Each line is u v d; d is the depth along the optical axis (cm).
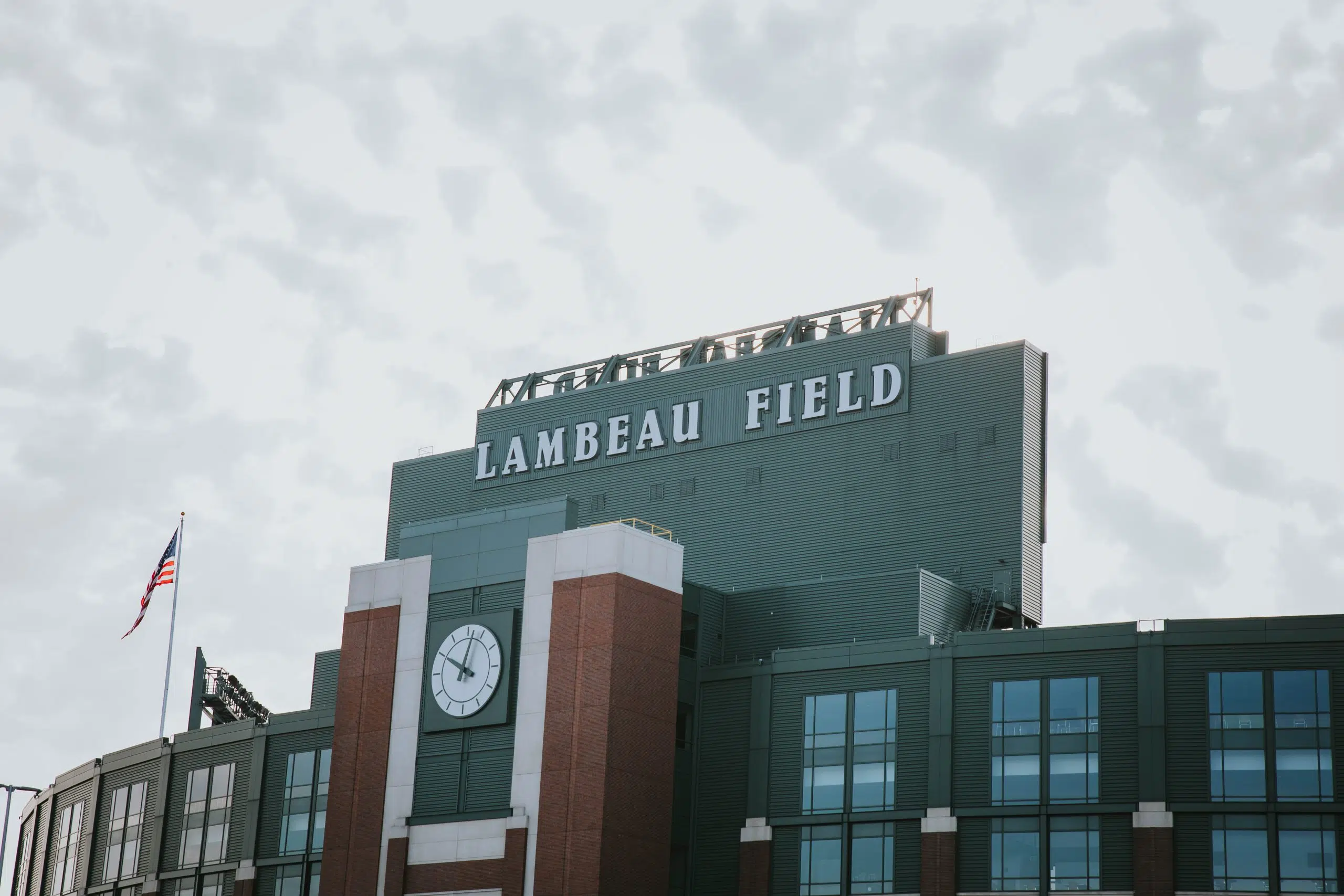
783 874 8919
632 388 11969
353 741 9650
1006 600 10006
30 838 13462
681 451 11594
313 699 11188
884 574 9800
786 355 11356
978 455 10412
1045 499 10388
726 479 11338
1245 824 8106
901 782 8744
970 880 8469
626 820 8744
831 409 11044
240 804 10762
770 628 10044
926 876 8512
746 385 11462
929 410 10675
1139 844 8181
